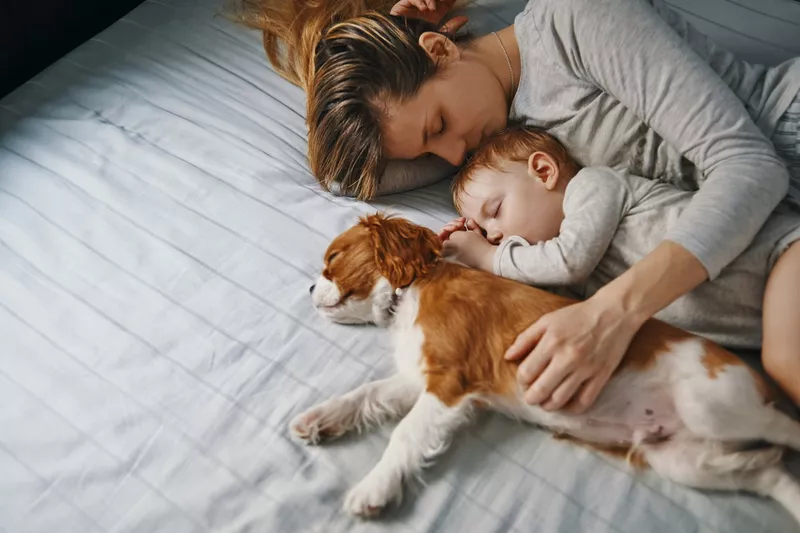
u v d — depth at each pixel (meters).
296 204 1.24
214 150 1.33
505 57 1.26
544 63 1.18
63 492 0.93
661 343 0.90
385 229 1.03
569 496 0.87
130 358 1.06
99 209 1.26
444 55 1.21
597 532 0.84
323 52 1.25
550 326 0.91
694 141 1.03
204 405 1.00
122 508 0.91
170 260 1.17
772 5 1.46
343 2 1.38
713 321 0.99
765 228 0.99
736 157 1.00
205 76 1.47
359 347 1.04
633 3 1.09
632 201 1.06
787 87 1.13
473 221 1.14
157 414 0.99
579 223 1.03
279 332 1.07
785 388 0.91
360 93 1.18
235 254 1.17
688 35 1.19
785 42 1.38
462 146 1.23
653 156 1.12
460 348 0.95
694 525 0.83
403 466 0.89
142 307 1.12
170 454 0.95
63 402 1.02
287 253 1.17
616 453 0.90
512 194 1.11
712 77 1.05
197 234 1.21
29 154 1.36
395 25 1.23
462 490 0.89
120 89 1.46
